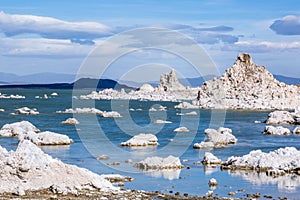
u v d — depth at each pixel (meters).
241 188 40.16
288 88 181.25
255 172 47.59
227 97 175.25
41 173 36.81
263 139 78.94
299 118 110.81
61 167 37.91
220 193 38.03
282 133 87.75
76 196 34.19
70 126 92.19
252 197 36.78
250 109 162.25
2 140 70.12
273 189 39.91
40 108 150.00
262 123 113.31
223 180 43.38
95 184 37.19
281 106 165.12
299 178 44.72
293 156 50.09
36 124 96.38
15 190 34.62
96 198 33.78
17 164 36.62
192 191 38.59
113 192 36.06
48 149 61.56
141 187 39.66
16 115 121.00
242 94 177.25
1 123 99.06
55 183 36.00
